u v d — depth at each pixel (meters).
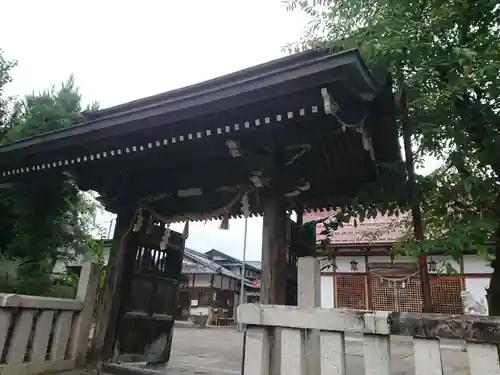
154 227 5.80
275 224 4.04
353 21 4.17
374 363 2.09
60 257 8.48
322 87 2.98
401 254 4.07
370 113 3.56
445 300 11.74
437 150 4.16
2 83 8.97
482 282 11.39
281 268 3.90
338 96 3.06
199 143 4.25
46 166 5.07
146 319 5.43
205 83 4.78
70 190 7.00
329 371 2.21
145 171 5.30
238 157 4.30
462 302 11.41
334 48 3.92
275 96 3.22
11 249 6.84
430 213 4.63
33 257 6.89
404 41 3.37
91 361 4.71
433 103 3.46
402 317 2.07
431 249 3.19
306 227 4.93
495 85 3.37
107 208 5.76
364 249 12.54
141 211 5.46
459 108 3.59
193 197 5.67
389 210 4.64
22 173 5.35
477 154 3.57
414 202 4.16
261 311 2.50
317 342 2.66
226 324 25.77
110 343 4.81
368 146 3.78
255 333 2.49
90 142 4.45
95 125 4.31
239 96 3.36
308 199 5.30
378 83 3.15
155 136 4.16
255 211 5.63
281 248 3.97
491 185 3.36
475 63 3.45
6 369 3.87
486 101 3.58
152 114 3.89
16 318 4.07
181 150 4.51
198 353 8.32
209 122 3.77
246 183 4.72
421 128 3.86
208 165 4.91
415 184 4.12
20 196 6.68
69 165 4.96
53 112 7.36
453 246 2.90
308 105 3.22
